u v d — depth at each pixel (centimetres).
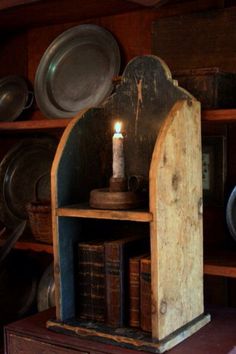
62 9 176
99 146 146
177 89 135
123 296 129
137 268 127
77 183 139
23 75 207
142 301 126
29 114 204
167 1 163
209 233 165
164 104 138
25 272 198
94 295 134
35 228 176
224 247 159
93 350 123
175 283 124
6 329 138
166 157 120
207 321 136
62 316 134
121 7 174
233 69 157
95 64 181
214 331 130
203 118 137
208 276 164
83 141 141
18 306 191
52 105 186
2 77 213
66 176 136
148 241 140
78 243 138
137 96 142
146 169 142
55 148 195
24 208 201
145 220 118
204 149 162
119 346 122
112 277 129
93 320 134
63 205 135
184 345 122
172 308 123
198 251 134
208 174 161
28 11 178
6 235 196
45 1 165
